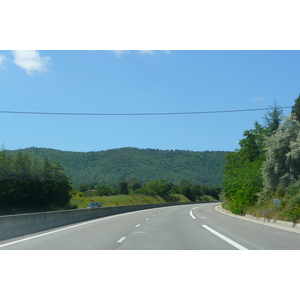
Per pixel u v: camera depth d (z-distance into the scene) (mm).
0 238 15266
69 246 12805
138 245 12984
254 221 27297
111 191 138875
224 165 62594
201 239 14711
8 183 64500
